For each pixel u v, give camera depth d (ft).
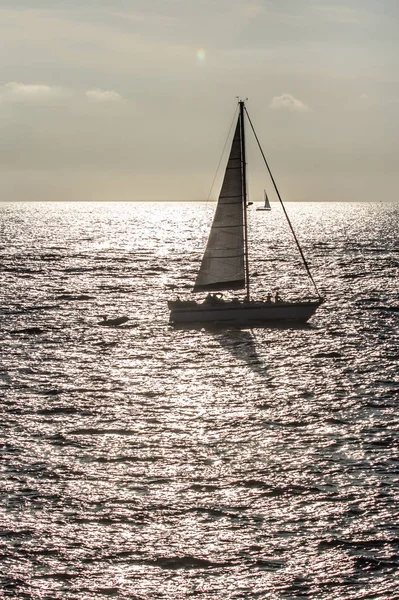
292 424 195.83
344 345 292.61
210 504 149.89
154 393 226.38
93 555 132.46
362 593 122.21
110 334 319.88
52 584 124.47
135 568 129.08
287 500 151.43
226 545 135.54
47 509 147.33
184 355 279.28
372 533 138.72
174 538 137.80
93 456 173.58
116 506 149.07
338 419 199.31
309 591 122.72
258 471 165.07
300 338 306.96
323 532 139.23
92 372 252.01
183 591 123.03
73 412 206.08
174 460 171.32
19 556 131.75
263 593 122.62
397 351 282.36
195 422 197.98
